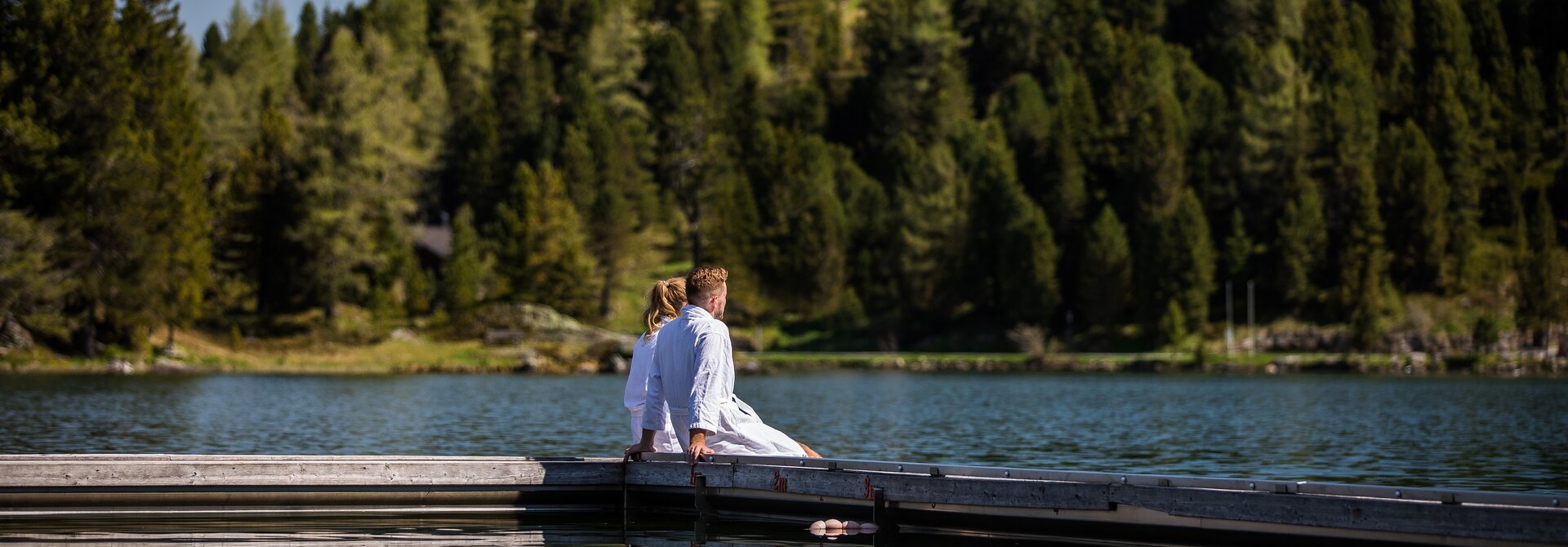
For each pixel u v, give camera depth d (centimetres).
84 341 6297
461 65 14275
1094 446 2081
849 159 12975
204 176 8106
